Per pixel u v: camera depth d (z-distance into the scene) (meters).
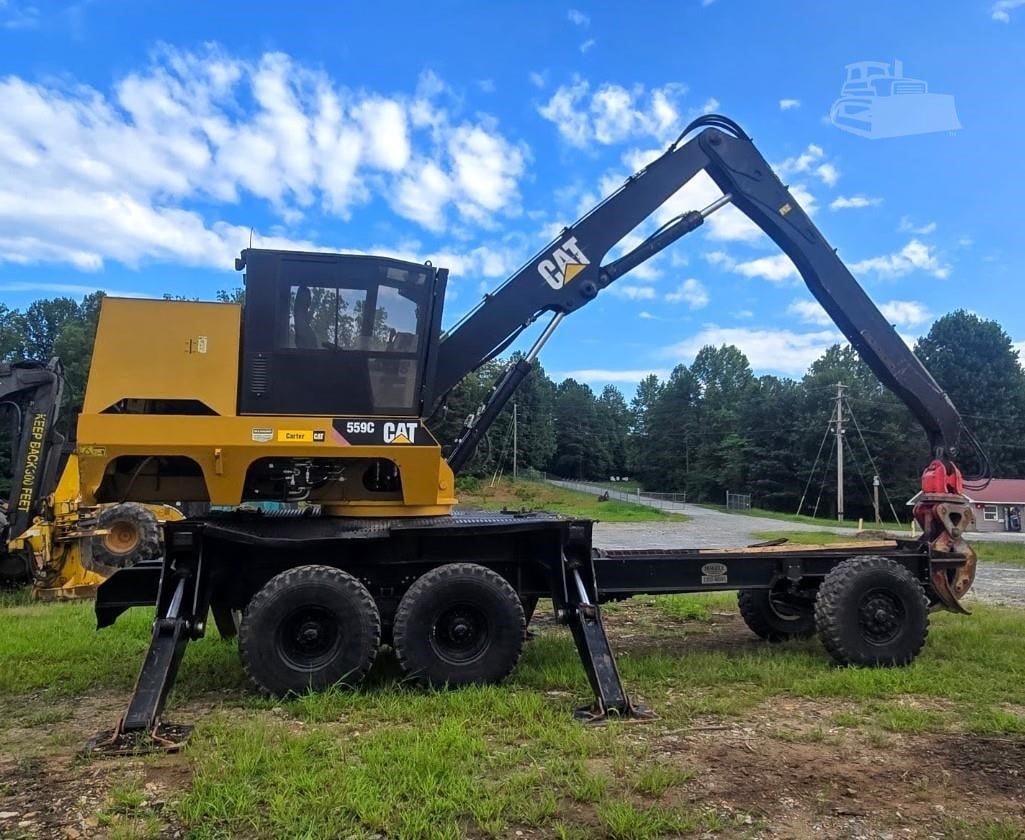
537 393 92.25
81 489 5.70
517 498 59.91
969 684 6.07
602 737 4.64
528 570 6.55
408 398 6.20
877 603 6.75
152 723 4.68
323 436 5.98
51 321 72.81
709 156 7.79
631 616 9.52
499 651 5.81
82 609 9.87
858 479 64.56
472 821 3.56
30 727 5.04
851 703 5.63
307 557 6.14
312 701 5.28
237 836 3.40
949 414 8.09
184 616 5.45
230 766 4.05
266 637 5.49
